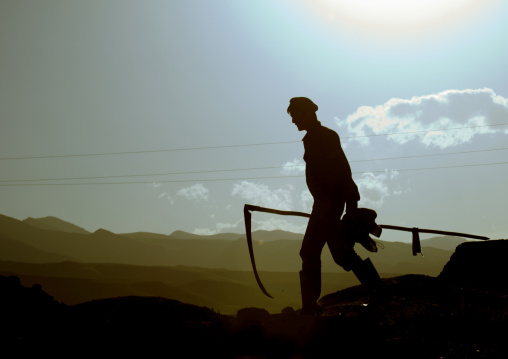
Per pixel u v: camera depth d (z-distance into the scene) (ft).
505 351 15.02
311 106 20.04
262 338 16.55
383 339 16.60
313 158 19.51
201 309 25.31
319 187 19.38
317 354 15.24
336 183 19.04
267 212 20.11
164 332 17.35
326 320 18.26
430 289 30.78
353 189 19.08
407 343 16.06
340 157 19.31
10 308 18.31
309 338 16.42
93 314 20.51
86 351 15.57
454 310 21.61
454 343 16.31
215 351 15.66
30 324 17.69
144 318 19.90
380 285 18.97
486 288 40.88
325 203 19.17
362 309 20.38
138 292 550.77
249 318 20.13
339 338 16.39
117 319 19.72
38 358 15.03
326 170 19.21
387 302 19.06
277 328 17.43
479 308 22.02
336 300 35.55
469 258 44.91
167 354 15.38
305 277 19.62
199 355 15.33
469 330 17.98
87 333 17.19
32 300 19.65
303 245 19.57
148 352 15.53
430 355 15.02
